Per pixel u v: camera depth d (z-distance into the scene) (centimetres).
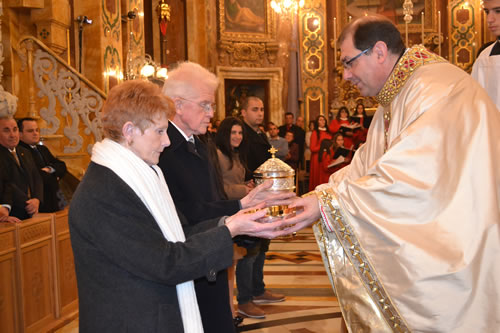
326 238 209
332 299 479
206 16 1352
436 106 197
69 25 740
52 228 421
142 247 162
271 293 486
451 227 184
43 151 533
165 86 243
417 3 1412
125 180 171
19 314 370
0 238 350
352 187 200
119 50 845
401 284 188
